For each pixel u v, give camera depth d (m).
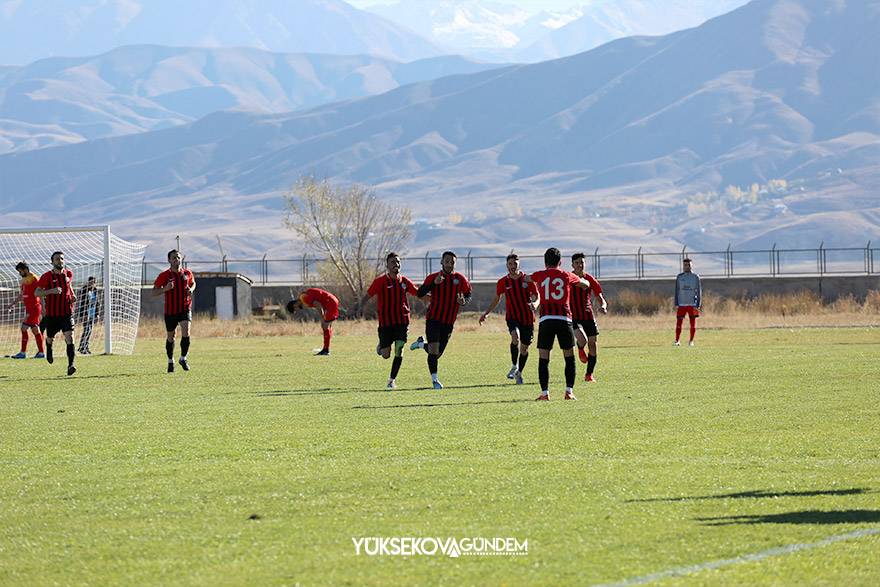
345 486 22.84
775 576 16.06
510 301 46.47
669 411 35.03
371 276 123.75
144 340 88.00
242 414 35.59
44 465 26.05
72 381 49.59
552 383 45.94
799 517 19.70
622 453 26.86
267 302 132.75
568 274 38.97
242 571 16.62
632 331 90.06
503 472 24.30
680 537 18.33
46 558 17.78
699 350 65.19
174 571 16.77
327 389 44.41
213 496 22.03
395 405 37.88
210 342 84.25
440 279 44.03
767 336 80.06
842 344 69.69
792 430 30.53
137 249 86.81
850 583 15.76
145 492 22.59
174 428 32.31
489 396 40.81
